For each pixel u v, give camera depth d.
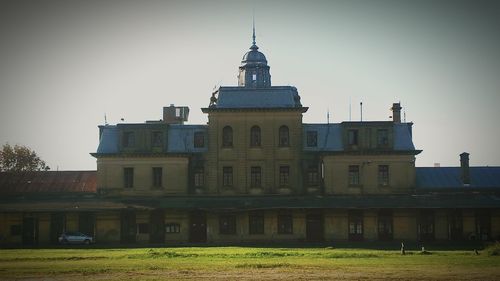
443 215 76.88
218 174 80.12
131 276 40.75
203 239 77.50
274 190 79.81
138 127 81.31
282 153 80.06
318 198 77.06
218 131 80.56
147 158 80.38
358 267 44.75
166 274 41.59
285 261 49.34
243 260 50.41
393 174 79.50
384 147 79.94
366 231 76.75
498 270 42.84
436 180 82.38
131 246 70.94
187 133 81.94
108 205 75.88
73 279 39.59
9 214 76.62
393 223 76.94
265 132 80.38
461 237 76.69
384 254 55.12
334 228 76.94
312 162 80.31
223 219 77.44
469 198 76.50
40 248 68.44
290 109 80.19
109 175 80.38
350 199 76.81
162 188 79.88
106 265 46.88
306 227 77.19
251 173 80.12
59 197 78.94
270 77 102.50
